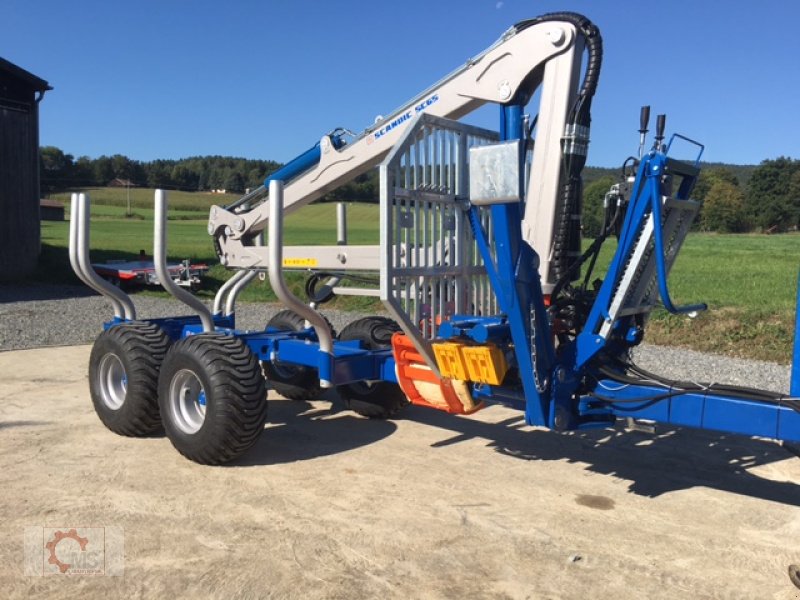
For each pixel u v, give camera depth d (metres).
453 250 4.86
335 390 7.42
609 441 5.79
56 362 8.89
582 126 4.62
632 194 4.09
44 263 21.67
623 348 4.63
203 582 3.48
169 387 5.22
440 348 4.46
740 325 10.71
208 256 25.02
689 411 3.97
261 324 12.99
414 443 5.70
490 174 3.91
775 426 3.66
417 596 3.38
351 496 4.56
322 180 6.05
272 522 4.16
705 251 29.27
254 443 5.06
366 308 15.13
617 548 3.89
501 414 6.61
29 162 20.14
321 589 3.43
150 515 4.25
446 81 5.15
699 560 3.77
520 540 3.97
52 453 5.37
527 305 4.14
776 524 4.22
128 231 45.59
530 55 4.72
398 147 4.39
